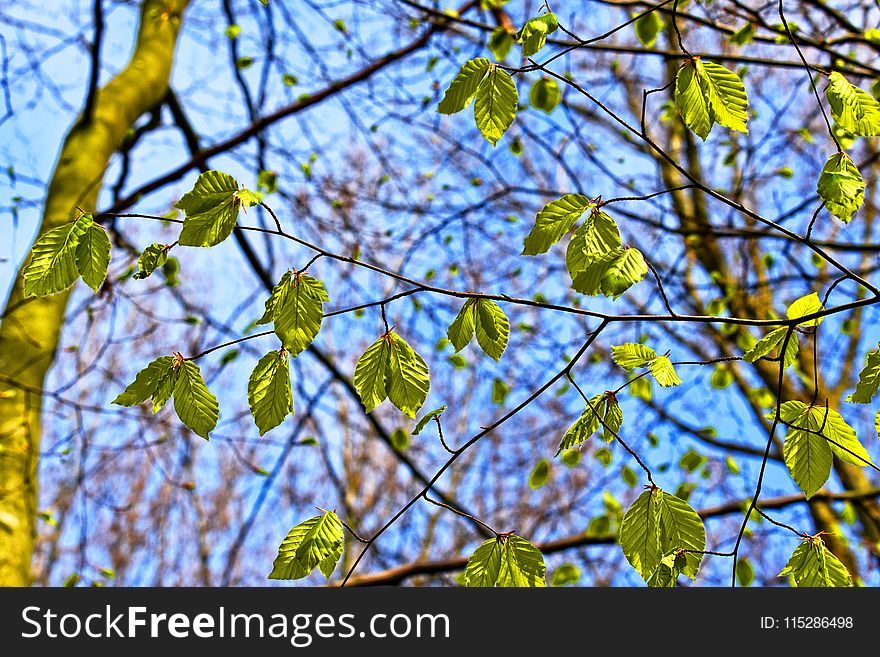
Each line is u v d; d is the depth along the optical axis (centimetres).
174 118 577
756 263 625
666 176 631
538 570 175
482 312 165
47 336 404
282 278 156
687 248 605
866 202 682
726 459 445
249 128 569
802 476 186
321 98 577
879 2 412
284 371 157
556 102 289
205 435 160
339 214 632
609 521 448
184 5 572
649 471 178
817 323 177
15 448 372
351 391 589
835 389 684
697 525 175
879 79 343
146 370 158
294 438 590
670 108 491
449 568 513
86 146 459
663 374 173
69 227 147
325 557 163
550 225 158
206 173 146
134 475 905
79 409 419
